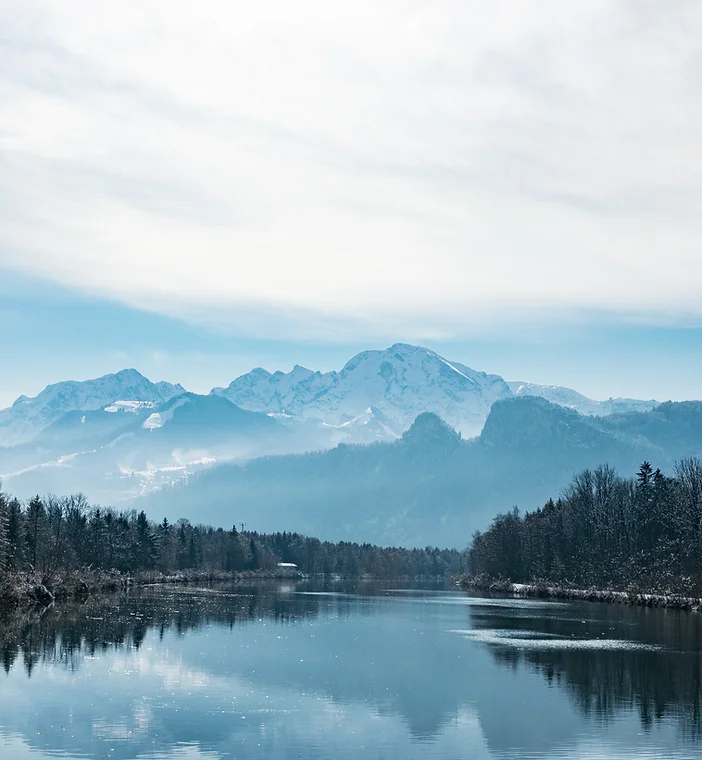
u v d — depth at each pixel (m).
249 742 52.50
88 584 175.12
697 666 80.62
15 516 175.62
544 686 70.56
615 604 166.38
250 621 119.44
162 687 67.12
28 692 64.31
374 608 152.75
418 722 58.03
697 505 174.25
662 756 50.91
